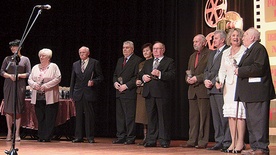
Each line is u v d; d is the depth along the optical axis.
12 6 9.14
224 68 5.02
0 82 9.19
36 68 6.68
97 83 6.43
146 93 5.68
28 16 9.08
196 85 5.57
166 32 7.90
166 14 7.91
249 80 4.57
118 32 8.43
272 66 6.08
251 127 4.62
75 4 8.84
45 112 6.56
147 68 5.85
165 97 5.63
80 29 8.79
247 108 4.65
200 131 5.53
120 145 5.86
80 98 6.39
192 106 5.67
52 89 6.55
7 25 9.16
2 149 5.17
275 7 6.08
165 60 5.73
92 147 5.51
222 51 5.27
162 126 5.61
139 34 8.20
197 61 5.71
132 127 6.15
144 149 5.26
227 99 4.94
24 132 7.57
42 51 6.66
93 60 6.52
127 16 8.34
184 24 7.67
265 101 4.54
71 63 8.86
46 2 9.01
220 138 5.25
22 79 6.68
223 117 5.12
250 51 4.63
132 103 6.14
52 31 8.99
